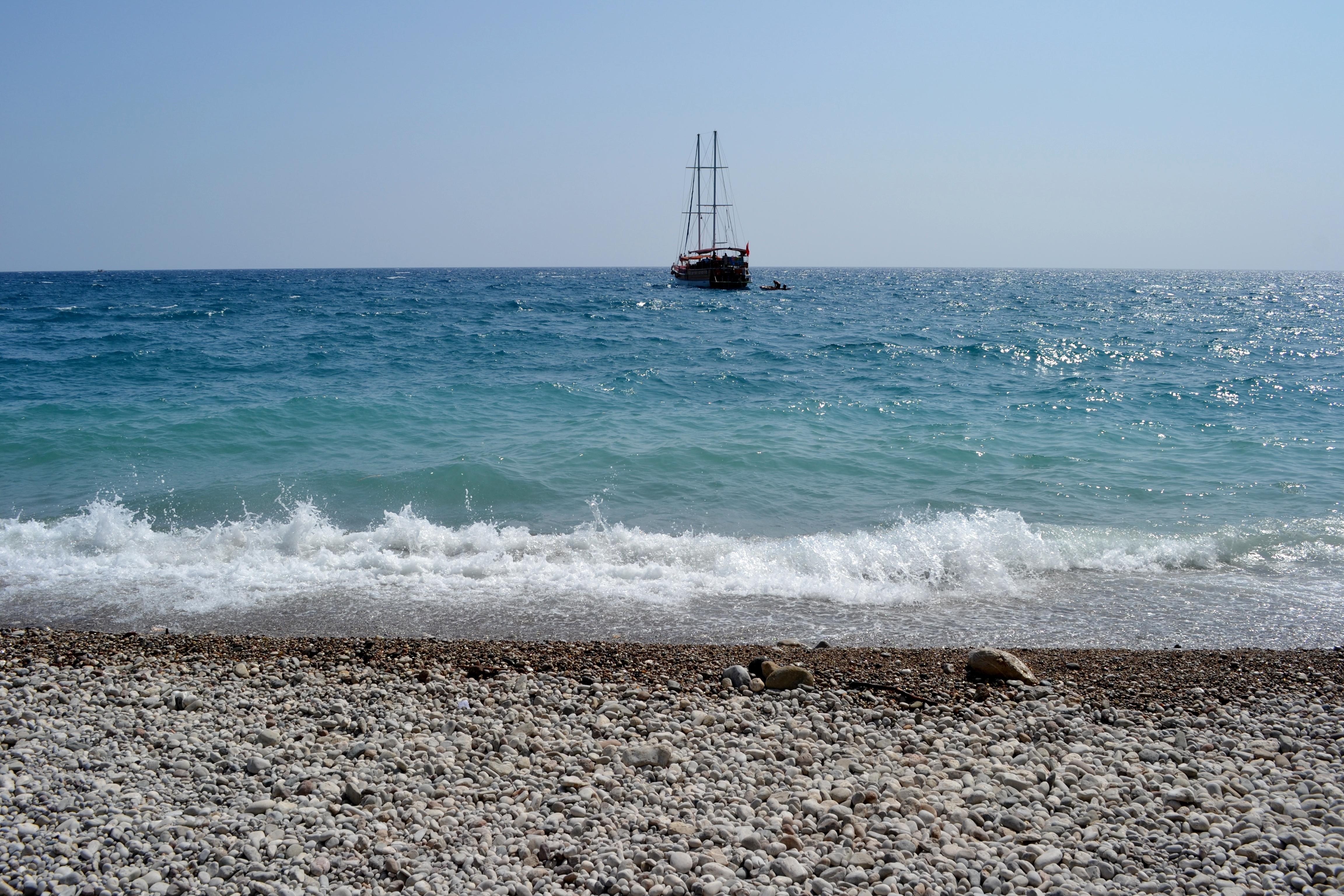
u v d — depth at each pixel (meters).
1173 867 4.29
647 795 4.92
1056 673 7.00
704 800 4.89
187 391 20.81
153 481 13.22
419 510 12.25
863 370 27.03
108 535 10.31
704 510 12.34
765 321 48.94
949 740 5.75
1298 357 31.66
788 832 4.55
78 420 16.78
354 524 11.52
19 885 3.92
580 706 6.14
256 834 4.38
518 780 5.09
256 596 8.83
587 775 5.16
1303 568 10.00
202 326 40.47
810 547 10.23
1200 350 33.59
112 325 40.94
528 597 8.91
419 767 5.18
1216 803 4.88
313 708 6.03
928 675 6.91
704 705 6.26
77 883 3.97
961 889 4.08
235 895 3.92
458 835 4.48
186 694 6.09
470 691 6.41
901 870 4.18
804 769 5.32
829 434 16.88
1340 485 13.51
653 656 7.25
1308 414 19.94
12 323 41.59
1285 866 4.26
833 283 132.25
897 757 5.46
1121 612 8.70
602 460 14.63
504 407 19.42
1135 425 18.33
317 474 13.66
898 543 10.40
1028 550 10.30
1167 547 10.58
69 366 24.61
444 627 8.09
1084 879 4.20
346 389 21.14
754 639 7.93
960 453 15.45
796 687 6.62
